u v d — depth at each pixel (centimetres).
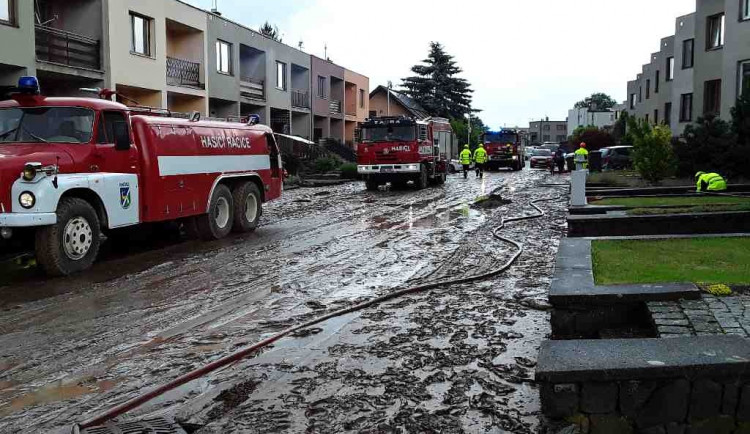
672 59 4162
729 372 387
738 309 532
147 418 444
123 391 493
